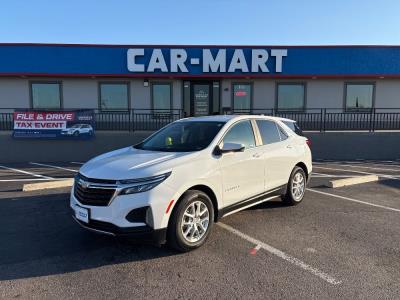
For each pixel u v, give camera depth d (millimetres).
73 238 5086
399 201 7215
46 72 16109
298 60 16484
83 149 14000
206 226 4723
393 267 4148
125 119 17031
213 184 4828
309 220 5887
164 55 16234
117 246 4770
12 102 17000
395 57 16656
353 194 7828
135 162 4559
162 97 17344
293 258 4395
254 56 16312
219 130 5312
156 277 3920
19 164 12945
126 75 16297
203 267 4152
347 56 16578
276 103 17547
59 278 3908
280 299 3463
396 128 17469
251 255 4484
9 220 5922
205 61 16281
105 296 3537
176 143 5352
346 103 17609
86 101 17188
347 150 14930
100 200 4250
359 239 5039
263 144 5941
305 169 7043
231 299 3475
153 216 4168
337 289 3646
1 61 15922
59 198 7367
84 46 16125
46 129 13703
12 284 3775
